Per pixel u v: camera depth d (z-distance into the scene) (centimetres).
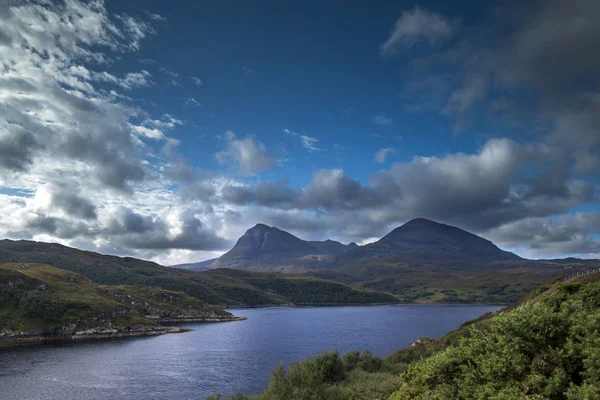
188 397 6312
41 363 9394
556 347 1373
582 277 5672
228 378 7662
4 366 8994
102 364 9269
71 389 6888
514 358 1404
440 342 5753
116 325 15950
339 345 11338
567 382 1269
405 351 5228
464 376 1620
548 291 6125
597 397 1088
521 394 1269
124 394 6538
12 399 6316
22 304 14575
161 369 8619
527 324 1432
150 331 16100
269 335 14862
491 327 1605
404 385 2061
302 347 11350
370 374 3900
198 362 9462
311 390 3138
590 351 1216
